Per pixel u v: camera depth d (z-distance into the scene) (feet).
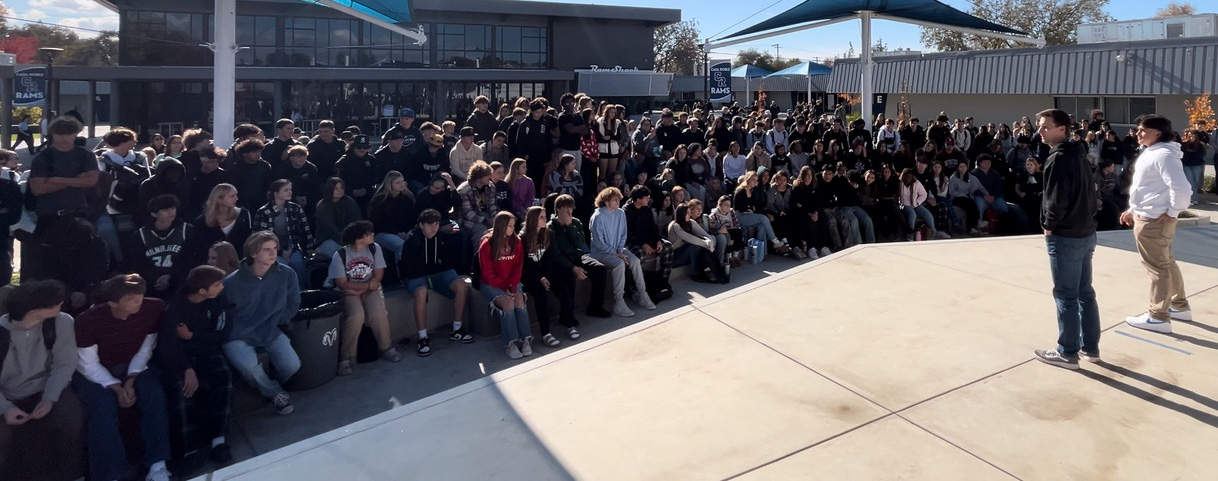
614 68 102.01
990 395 13.28
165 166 21.68
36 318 14.08
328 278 21.48
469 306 25.02
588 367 15.66
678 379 14.71
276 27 81.92
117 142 24.25
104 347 15.10
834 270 21.93
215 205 20.65
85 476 14.90
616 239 27.40
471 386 15.08
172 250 20.30
